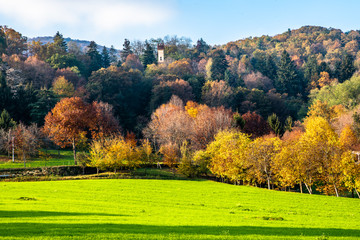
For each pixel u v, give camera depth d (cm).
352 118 11012
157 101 15825
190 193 5462
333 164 6378
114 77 16450
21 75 15775
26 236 2059
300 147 6944
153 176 7488
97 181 6450
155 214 3412
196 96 17625
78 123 9644
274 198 5231
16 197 4184
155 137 12588
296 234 2566
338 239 2366
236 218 3316
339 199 5381
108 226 2527
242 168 7419
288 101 18250
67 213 3128
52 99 13138
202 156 8200
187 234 2312
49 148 11138
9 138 8519
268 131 12575
